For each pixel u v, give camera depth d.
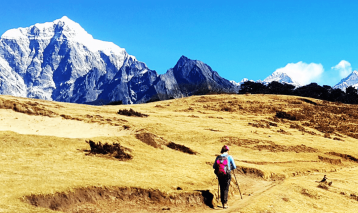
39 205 13.62
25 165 18.36
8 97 57.75
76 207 14.57
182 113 82.19
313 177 31.23
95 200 15.45
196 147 41.12
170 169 23.20
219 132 55.19
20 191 13.82
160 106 99.50
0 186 14.12
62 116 51.06
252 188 22.94
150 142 29.97
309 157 43.97
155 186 17.50
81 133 43.28
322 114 96.56
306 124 80.81
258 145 47.53
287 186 24.22
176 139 47.59
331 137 67.31
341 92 177.25
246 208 16.59
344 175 35.53
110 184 16.59
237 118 78.69
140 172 20.77
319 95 178.38
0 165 17.73
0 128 38.34
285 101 115.94
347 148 56.03
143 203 16.22
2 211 11.61
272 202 18.77
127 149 25.47
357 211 21.05
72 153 23.02
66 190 14.95
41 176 16.41
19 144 22.38
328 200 22.61
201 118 73.38
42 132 40.81
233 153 40.91
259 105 103.31
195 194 17.39
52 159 20.69
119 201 15.94
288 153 45.22
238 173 27.58
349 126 83.69
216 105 101.69
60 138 25.55
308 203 20.62
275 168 32.69
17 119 44.09
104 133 44.72
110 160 22.98
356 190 27.61
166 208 15.90
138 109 87.94
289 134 63.12
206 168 25.97
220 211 15.84
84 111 62.00
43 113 49.12
